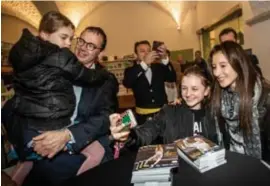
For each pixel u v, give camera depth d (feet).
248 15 9.86
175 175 2.91
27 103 3.23
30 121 3.29
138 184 2.75
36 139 3.15
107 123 3.77
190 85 4.51
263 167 2.98
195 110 4.62
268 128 3.90
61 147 3.31
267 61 8.63
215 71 4.19
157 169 2.72
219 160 3.10
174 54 19.72
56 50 3.20
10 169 4.24
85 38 4.12
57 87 3.22
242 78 4.02
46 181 3.36
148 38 20.66
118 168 3.28
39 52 3.04
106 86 4.13
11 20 17.89
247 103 3.98
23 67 3.13
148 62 7.80
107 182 2.93
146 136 4.25
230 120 4.27
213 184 2.66
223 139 4.50
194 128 4.52
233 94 4.17
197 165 2.98
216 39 14.53
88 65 4.32
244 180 2.70
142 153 3.24
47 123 3.27
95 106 3.86
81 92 3.84
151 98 7.86
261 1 8.48
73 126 3.48
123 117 3.76
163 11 20.04
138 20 20.67
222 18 12.78
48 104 3.19
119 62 16.49
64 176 3.42
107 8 20.71
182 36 19.39
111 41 20.88
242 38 10.80
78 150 3.50
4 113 3.58
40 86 3.13
